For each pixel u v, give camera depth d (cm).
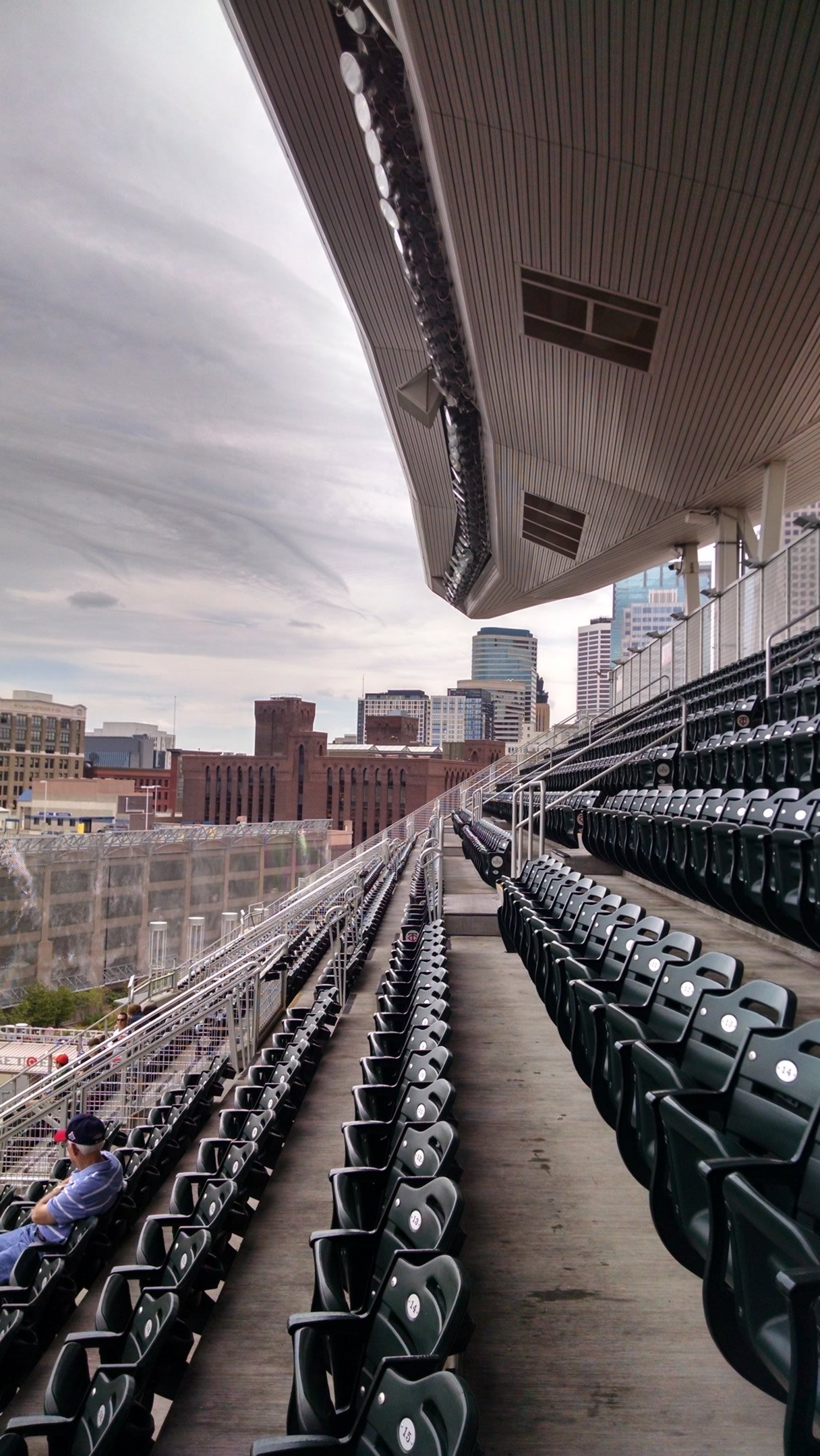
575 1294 296
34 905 5228
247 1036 916
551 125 1203
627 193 1266
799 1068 257
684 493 2264
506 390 2116
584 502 2645
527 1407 241
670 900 986
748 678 1527
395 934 1335
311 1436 195
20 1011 4759
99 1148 541
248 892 7338
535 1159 402
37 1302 452
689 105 1080
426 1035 439
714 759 1004
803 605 1530
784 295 1342
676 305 1474
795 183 1122
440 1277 202
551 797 1645
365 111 1457
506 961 883
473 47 1135
